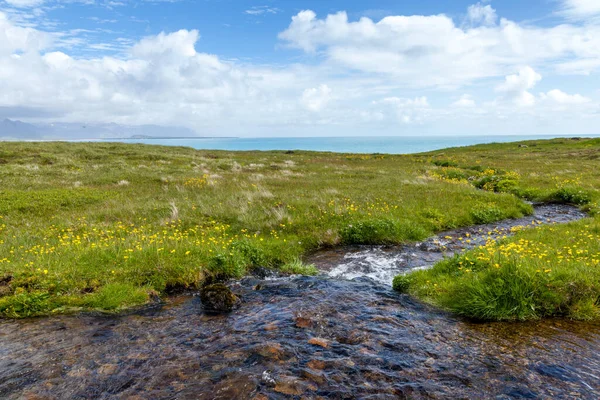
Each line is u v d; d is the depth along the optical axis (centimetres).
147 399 438
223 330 627
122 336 607
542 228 1245
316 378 477
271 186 2261
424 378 476
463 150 6825
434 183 2359
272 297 787
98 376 487
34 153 3412
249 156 5159
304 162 4516
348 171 3359
